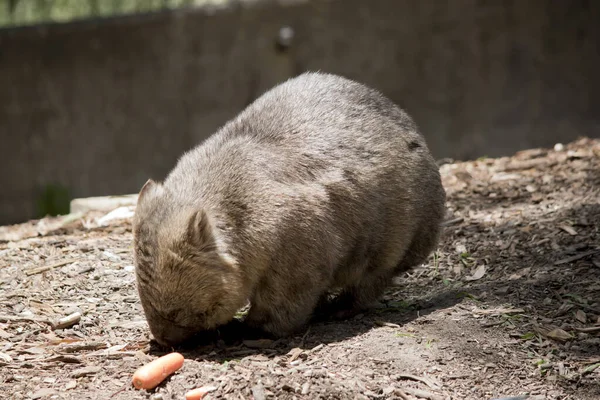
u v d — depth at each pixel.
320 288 12.38
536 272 14.24
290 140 12.40
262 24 32.16
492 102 34.75
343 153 12.52
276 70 32.53
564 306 12.81
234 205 11.73
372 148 12.81
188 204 11.57
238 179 11.86
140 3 35.72
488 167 20.77
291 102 12.95
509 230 16.33
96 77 30.80
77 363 11.37
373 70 33.44
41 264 15.20
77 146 30.97
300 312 12.34
